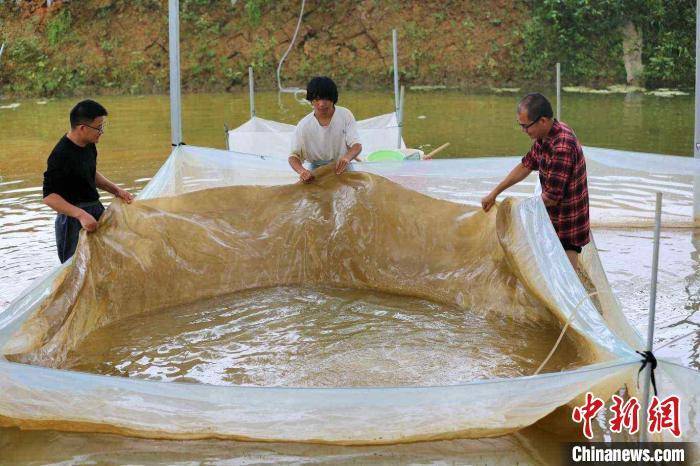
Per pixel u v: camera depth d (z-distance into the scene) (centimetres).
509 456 356
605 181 816
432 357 461
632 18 1784
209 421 359
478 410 352
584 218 494
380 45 1834
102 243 520
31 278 585
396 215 588
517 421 354
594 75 1786
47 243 672
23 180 920
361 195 597
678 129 1215
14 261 624
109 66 1816
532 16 1831
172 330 510
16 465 355
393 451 361
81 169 517
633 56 1775
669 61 1752
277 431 356
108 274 522
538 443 366
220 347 481
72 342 477
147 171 961
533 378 346
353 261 596
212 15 1862
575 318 414
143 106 1581
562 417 380
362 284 592
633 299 528
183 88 1809
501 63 1812
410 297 568
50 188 514
